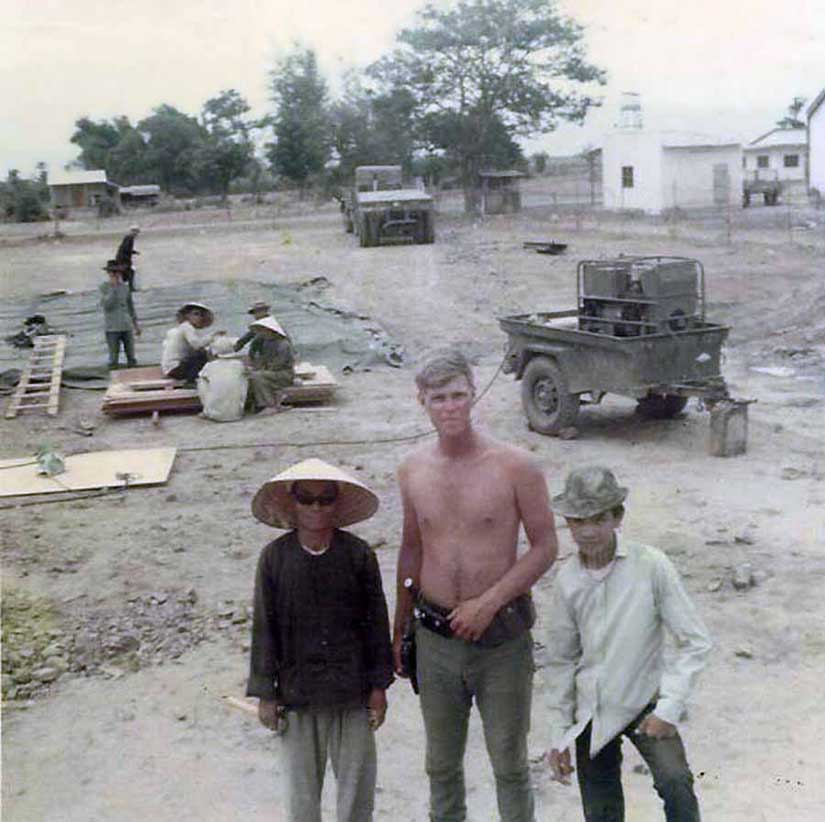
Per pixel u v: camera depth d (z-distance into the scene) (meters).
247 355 13.81
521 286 22.92
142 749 5.61
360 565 3.99
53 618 7.23
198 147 48.62
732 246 27.05
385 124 42.91
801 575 7.61
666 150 37.47
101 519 9.35
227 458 11.27
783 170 44.53
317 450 11.48
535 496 3.95
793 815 4.78
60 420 13.17
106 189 45.56
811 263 23.94
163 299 20.91
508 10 38.88
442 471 3.98
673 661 3.81
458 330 18.91
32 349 17.16
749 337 17.53
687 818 3.74
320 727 4.06
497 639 3.95
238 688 6.23
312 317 18.62
